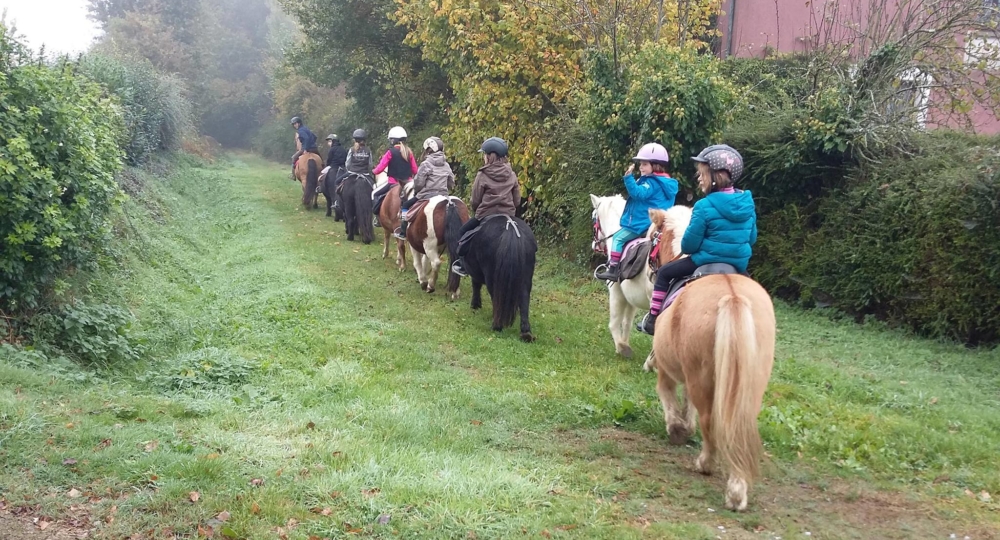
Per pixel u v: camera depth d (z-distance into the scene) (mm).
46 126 8086
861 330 10117
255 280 12461
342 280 12914
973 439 6234
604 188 13312
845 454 5891
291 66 29484
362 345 8914
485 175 9812
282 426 6047
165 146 28734
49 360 7082
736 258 5441
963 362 8648
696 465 5379
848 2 16000
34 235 7367
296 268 13688
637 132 12414
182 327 9047
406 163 14992
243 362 7719
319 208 23141
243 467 5051
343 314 10391
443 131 18938
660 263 6559
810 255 11234
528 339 9391
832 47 13219
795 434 6234
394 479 4930
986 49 12312
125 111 18516
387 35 24922
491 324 10180
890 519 4852
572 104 14359
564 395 7266
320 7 25219
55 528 4195
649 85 11859
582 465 5543
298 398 6938
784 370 8148
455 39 16828
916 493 5273
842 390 7566
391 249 16453
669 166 11906
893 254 10133
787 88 13852
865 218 10688
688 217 6457
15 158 7359
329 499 4648
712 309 4578
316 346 8758
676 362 5172
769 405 6988
